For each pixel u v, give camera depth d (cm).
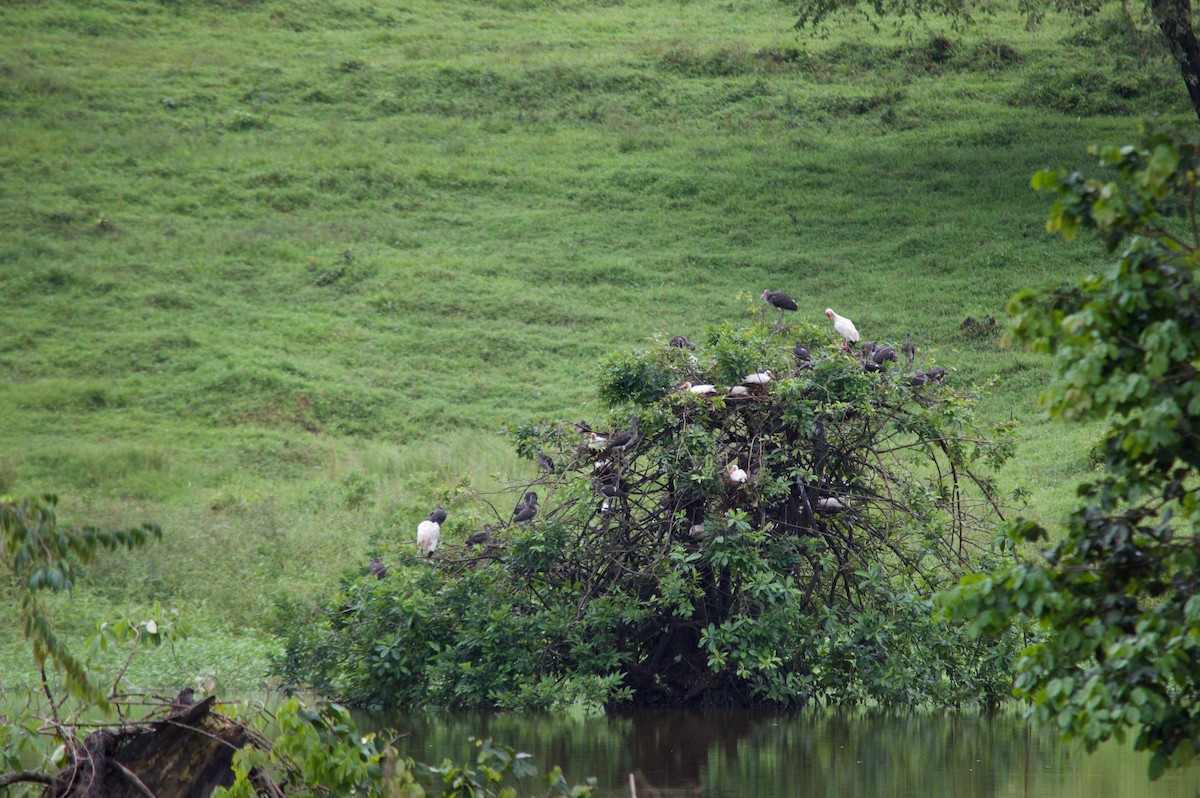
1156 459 520
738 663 1112
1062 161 3319
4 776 570
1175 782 803
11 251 3041
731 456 1124
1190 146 493
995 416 2233
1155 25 3066
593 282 3023
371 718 1073
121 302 2891
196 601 1441
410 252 3181
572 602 1137
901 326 2644
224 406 2472
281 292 2981
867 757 895
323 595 1337
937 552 1112
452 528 1256
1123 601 507
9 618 1302
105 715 605
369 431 2402
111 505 1911
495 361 2686
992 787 791
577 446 1173
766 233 3184
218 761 594
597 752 913
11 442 2275
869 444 1154
